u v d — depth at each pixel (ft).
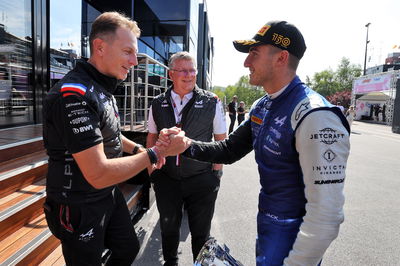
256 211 12.39
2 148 7.68
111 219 5.50
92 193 4.63
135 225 9.30
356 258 8.90
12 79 11.21
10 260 4.96
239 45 4.35
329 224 3.42
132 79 10.98
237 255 8.96
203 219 7.36
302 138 3.57
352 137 43.93
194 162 7.02
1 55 10.69
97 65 4.70
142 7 21.85
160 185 7.29
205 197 7.25
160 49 22.18
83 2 18.42
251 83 4.44
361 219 11.82
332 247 9.53
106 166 4.05
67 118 3.97
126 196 9.22
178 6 21.77
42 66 12.54
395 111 53.21
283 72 4.09
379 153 28.37
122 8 21.40
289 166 3.90
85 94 4.15
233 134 5.52
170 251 7.48
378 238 10.19
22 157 8.36
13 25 11.12
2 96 10.82
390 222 11.55
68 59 16.26
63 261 5.93
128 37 4.63
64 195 4.47
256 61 4.19
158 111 7.59
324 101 3.74
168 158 7.08
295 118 3.71
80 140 3.94
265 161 4.20
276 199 4.06
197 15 27.55
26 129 10.95
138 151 6.57
